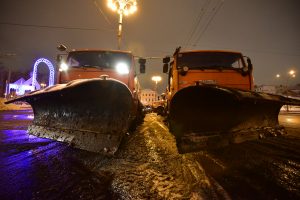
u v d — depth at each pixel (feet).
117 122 11.65
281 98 13.92
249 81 17.28
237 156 11.09
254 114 14.20
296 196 6.50
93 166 9.25
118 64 18.76
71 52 19.42
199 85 10.54
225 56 18.47
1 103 77.00
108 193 6.69
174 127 11.48
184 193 6.74
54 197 6.33
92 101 12.02
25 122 30.25
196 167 9.30
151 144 14.82
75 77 18.02
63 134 13.03
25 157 10.50
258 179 7.90
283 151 12.08
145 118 48.34
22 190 6.78
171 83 20.27
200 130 11.85
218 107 11.88
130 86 18.45
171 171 8.79
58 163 9.57
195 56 18.56
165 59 20.58
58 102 13.47
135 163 9.86
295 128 25.27
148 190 6.95
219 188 7.09
